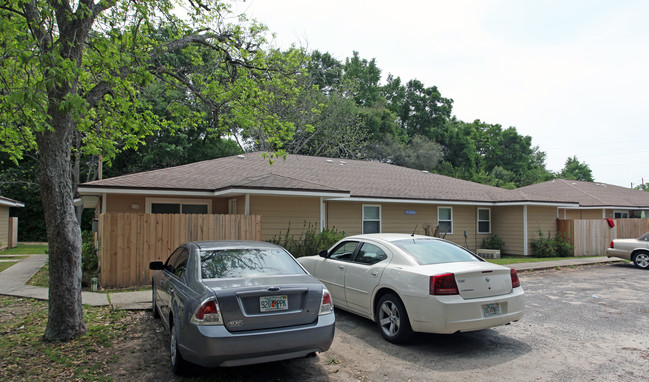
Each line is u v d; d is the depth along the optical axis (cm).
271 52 1059
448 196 1794
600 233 1959
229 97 948
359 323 671
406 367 486
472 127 5656
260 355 408
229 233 1061
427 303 522
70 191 587
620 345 565
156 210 1275
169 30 877
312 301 445
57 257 570
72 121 583
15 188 2967
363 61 4916
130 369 470
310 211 1341
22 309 754
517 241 1889
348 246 714
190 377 450
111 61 646
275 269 496
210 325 397
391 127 4041
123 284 949
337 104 3456
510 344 570
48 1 604
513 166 5809
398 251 607
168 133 2819
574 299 867
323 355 527
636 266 1484
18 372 458
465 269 538
